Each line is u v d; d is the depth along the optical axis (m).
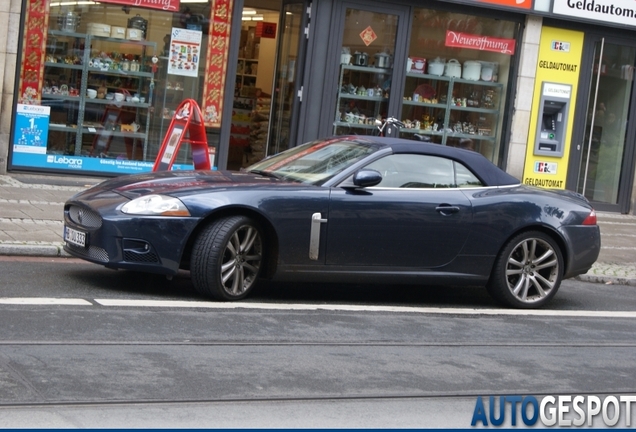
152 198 9.61
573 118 20.80
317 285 11.49
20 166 17.09
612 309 11.71
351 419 6.64
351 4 18.70
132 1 17.62
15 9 16.59
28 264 10.80
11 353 7.29
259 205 9.76
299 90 18.67
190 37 18.11
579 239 11.31
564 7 20.03
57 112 17.27
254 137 19.89
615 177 21.33
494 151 20.39
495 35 20.00
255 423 6.35
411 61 19.44
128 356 7.54
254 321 9.12
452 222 10.59
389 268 10.42
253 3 19.38
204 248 9.59
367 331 9.23
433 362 8.34
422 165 10.73
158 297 9.73
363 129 19.23
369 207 10.20
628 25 20.61
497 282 10.97
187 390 6.88
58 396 6.46
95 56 17.47
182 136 14.34
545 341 9.60
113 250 9.48
